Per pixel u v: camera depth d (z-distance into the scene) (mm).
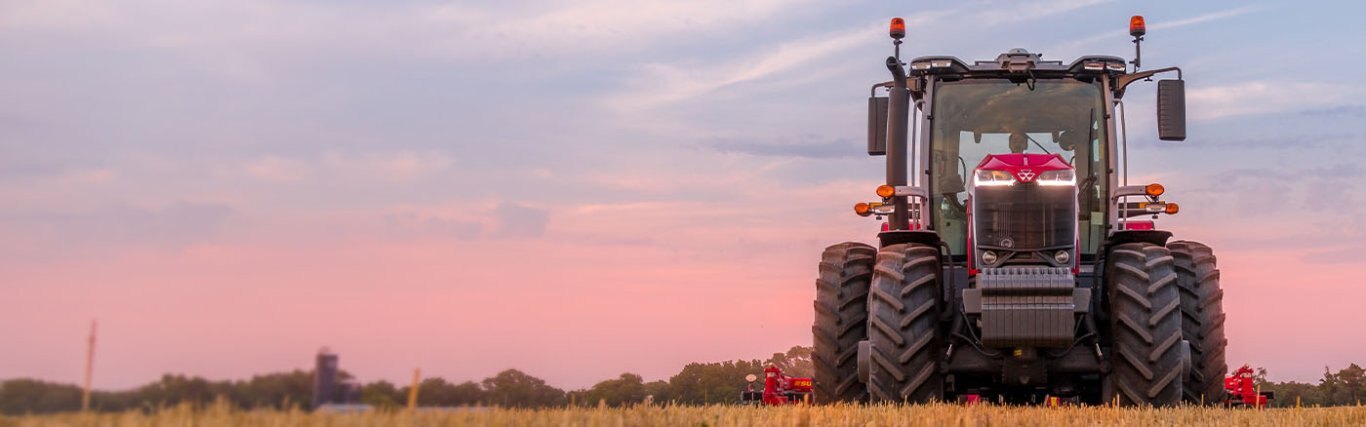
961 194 11734
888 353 10695
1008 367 10805
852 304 11742
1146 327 10430
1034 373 10797
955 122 11852
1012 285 10320
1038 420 8328
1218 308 11781
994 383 11656
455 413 4059
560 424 5297
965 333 11102
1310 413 10445
